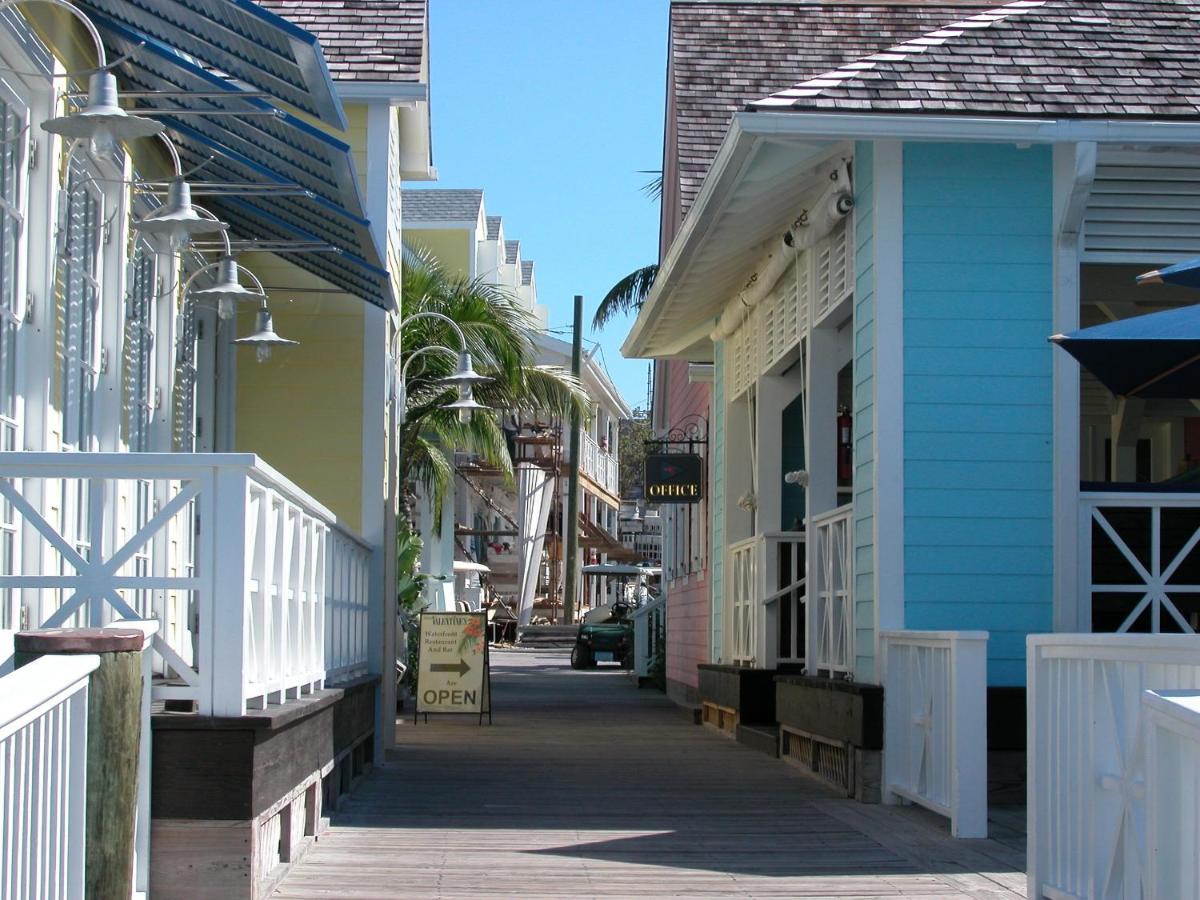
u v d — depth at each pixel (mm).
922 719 8469
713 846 7527
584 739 13836
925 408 9273
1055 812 5719
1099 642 5207
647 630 24188
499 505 42812
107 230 7559
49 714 3596
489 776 10539
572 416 23375
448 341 20422
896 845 7566
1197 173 9523
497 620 40125
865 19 15727
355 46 10891
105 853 4383
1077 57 9539
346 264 9477
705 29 15719
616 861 7086
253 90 6844
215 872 5465
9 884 3270
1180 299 10906
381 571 10727
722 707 14398
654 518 59375
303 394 10703
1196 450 13227
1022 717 9070
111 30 6805
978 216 9367
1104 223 9484
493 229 36688
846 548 10266
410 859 7059
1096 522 9406
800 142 9219
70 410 7031
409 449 20672
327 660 8133
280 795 6191
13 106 6266
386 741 12250
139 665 4527
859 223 9805
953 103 8992
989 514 9234
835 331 11195
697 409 19609
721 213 10727
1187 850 3887
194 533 9156
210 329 10188
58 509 6805
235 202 8914
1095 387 12727
